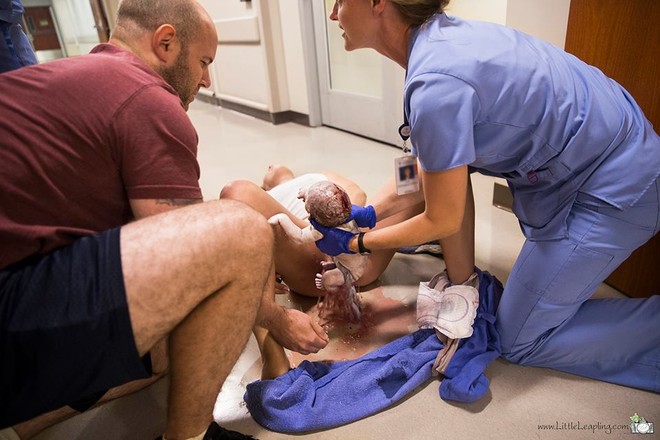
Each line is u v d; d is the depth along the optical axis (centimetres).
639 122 93
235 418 100
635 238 93
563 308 100
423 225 91
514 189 103
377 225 127
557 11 148
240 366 116
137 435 97
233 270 73
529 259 101
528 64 85
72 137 69
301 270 130
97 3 454
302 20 321
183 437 79
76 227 73
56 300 62
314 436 94
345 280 115
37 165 67
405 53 92
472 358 105
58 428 100
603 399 98
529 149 90
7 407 64
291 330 104
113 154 73
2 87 69
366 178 229
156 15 84
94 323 63
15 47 123
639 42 110
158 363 107
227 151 299
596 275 96
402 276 148
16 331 61
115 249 66
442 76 80
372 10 87
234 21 382
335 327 126
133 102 73
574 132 87
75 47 665
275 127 364
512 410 96
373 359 109
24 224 67
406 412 98
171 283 67
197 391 76
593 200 92
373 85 292
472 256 117
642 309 100
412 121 83
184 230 70
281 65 363
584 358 102
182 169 78
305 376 102
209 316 73
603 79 96
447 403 100
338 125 336
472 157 82
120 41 87
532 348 106
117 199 77
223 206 75
